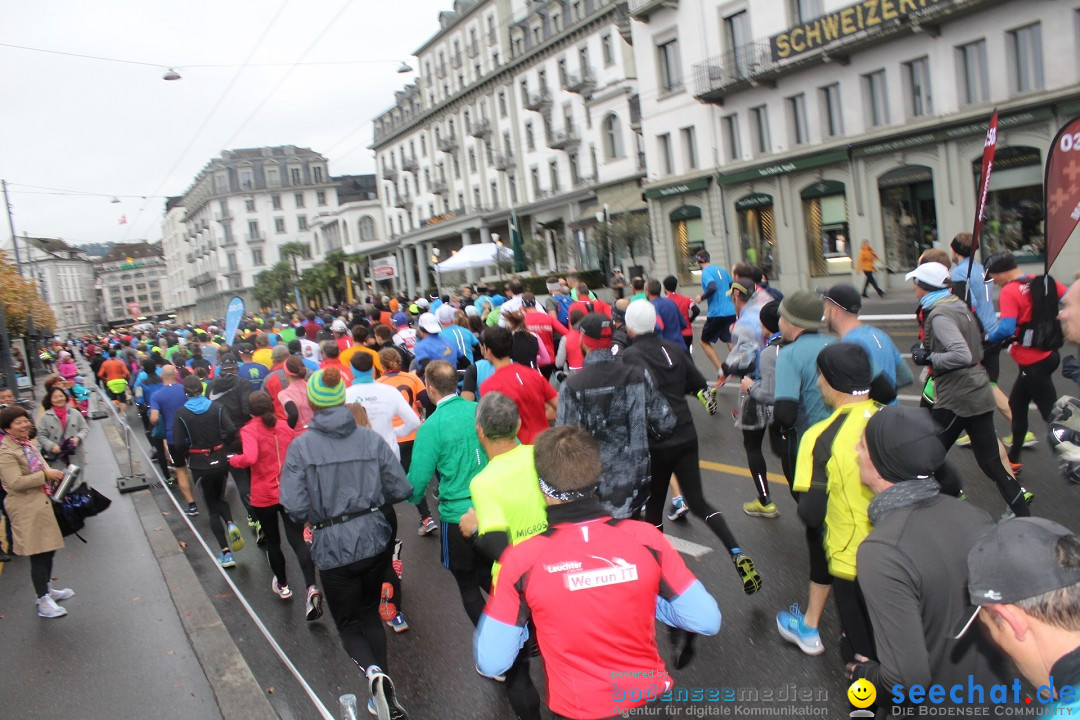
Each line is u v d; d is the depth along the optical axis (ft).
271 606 19.99
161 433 30.58
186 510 30.86
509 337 16.83
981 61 67.67
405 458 21.53
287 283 258.78
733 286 27.50
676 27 96.73
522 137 158.20
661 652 14.47
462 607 18.15
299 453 13.83
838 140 80.02
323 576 13.87
